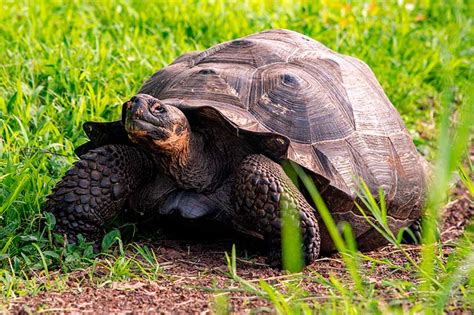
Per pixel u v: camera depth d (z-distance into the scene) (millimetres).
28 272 8695
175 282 8570
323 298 7801
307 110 9562
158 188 9633
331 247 9828
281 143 8961
